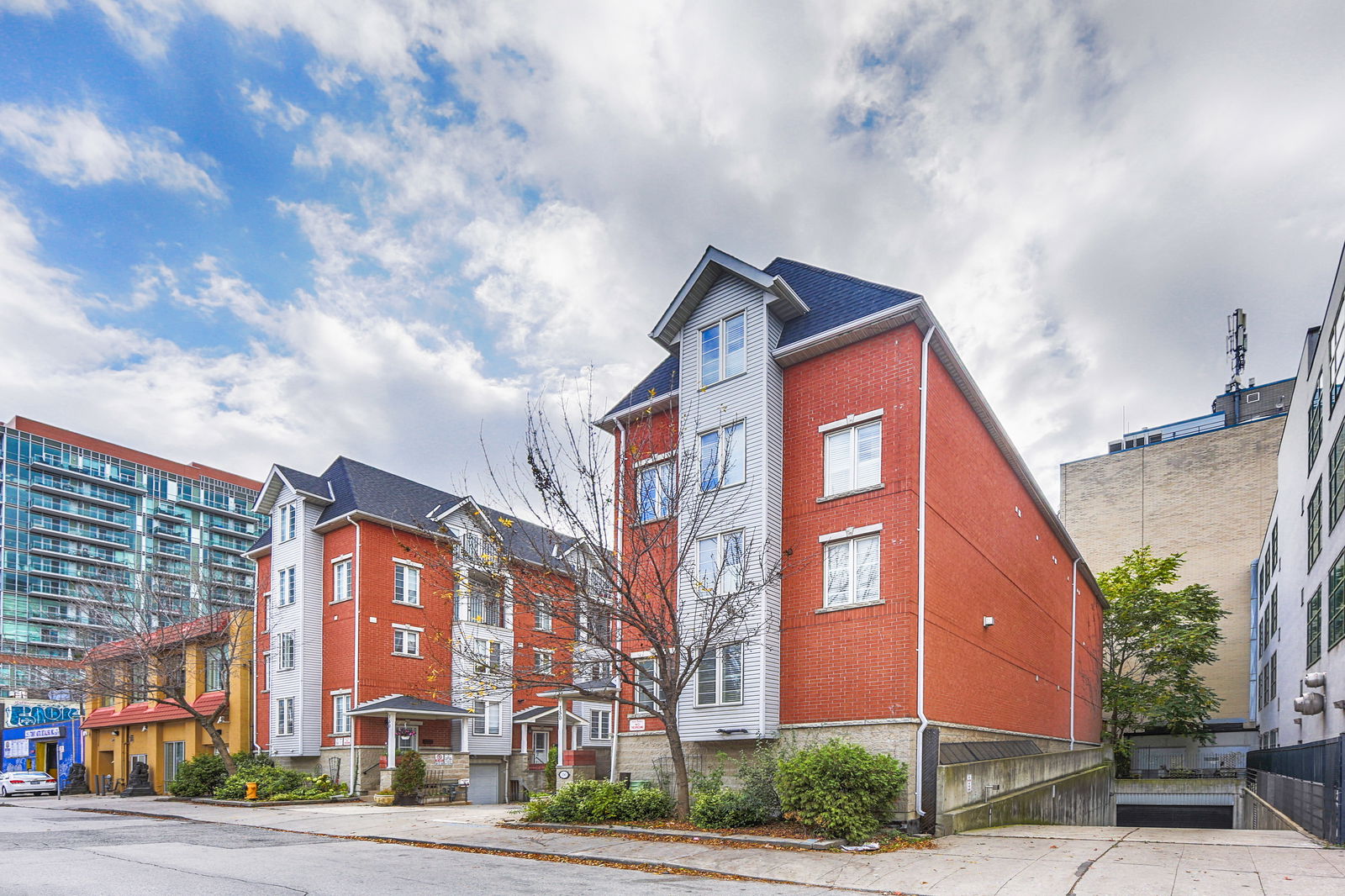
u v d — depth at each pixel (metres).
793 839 13.34
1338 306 19.52
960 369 18.69
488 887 10.55
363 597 28.88
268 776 27.08
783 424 18.41
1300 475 25.33
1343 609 18.36
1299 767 17.05
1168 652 36.72
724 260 18.66
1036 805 20.47
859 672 16.03
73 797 34.78
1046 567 27.48
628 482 17.77
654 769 18.25
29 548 90.75
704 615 16.73
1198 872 10.73
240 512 114.44
